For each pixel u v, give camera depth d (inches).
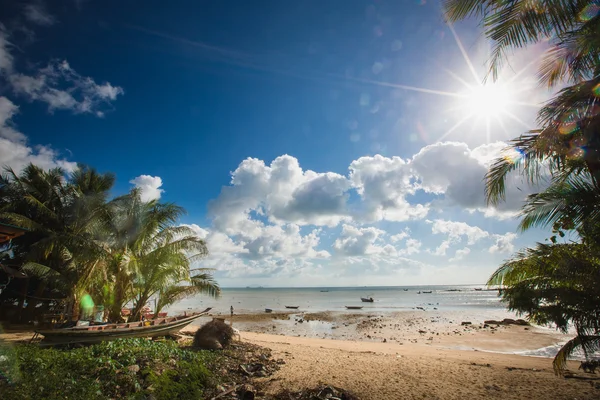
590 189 265.1
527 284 295.3
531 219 299.6
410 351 648.4
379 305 2539.4
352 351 583.5
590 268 268.8
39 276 617.0
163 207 716.7
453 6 278.8
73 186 786.2
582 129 250.1
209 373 337.1
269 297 4522.6
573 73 281.4
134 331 493.0
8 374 258.4
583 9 239.1
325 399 281.1
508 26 260.1
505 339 889.5
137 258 646.5
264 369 382.9
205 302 3363.7
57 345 418.6
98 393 249.0
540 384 358.9
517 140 289.1
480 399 305.6
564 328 290.0
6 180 740.0
